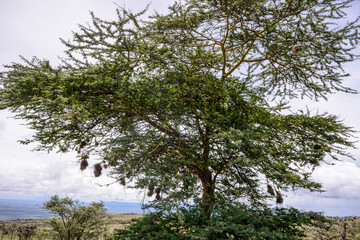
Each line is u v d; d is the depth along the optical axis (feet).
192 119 28.27
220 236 19.13
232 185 27.78
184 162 23.72
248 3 24.54
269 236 18.40
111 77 22.56
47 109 21.34
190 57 30.53
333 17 26.58
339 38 26.84
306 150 29.55
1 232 67.87
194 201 22.70
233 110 27.71
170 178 21.24
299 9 25.79
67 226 47.01
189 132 28.58
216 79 28.12
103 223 49.08
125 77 22.29
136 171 20.44
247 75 34.14
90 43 22.00
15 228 63.82
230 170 28.91
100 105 23.11
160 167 22.35
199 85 27.63
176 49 30.63
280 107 30.78
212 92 26.68
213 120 25.75
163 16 26.91
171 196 20.52
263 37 28.04
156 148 23.73
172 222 21.68
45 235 53.26
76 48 22.04
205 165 26.86
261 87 38.93
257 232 18.80
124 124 23.13
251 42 29.30
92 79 21.66
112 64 23.36
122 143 21.54
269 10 25.70
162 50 25.18
